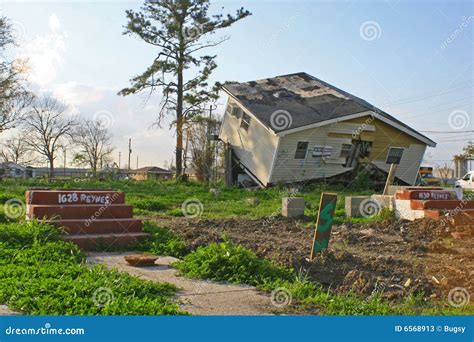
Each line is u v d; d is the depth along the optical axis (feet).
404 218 55.01
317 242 33.12
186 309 23.59
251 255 31.09
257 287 27.73
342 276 30.48
